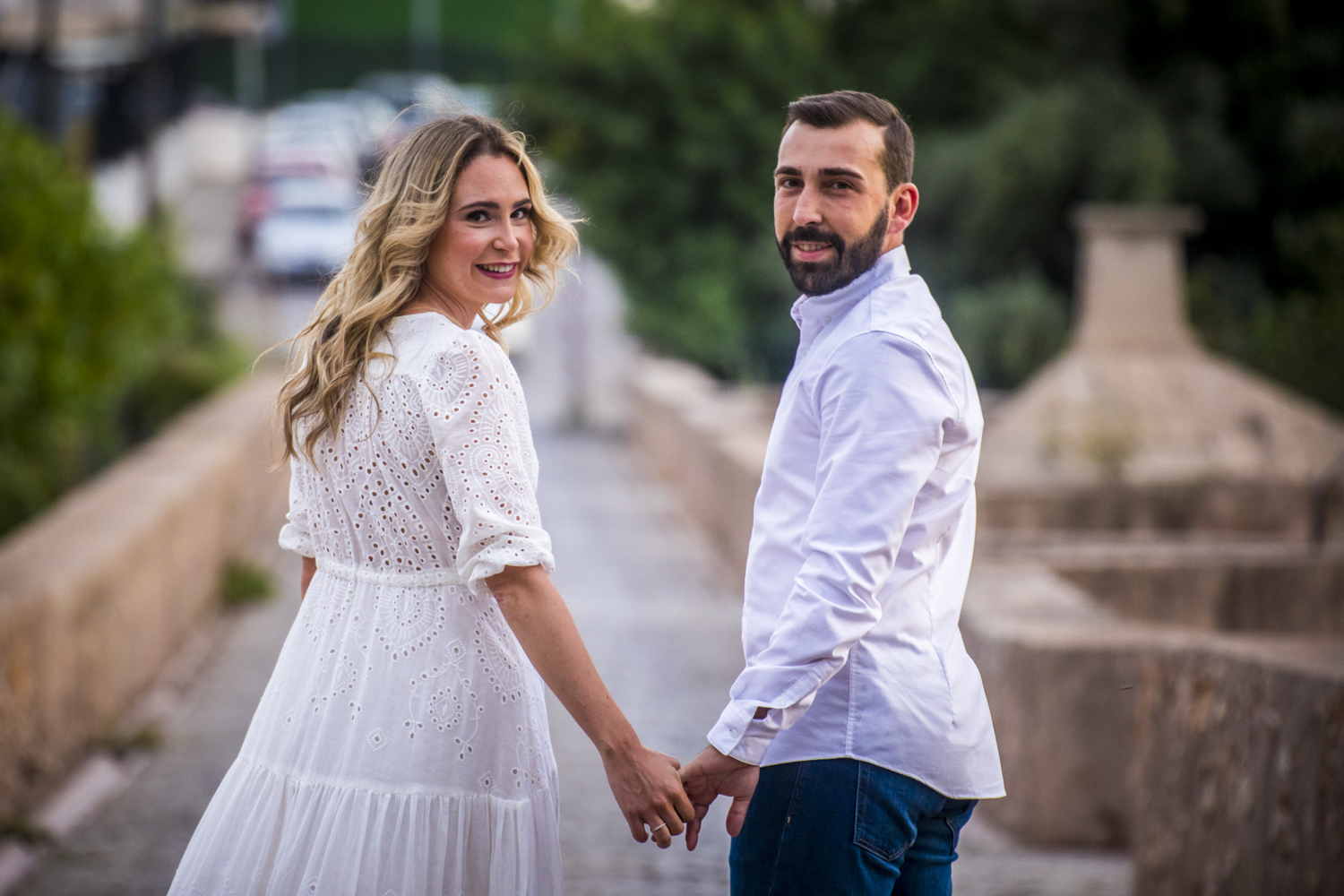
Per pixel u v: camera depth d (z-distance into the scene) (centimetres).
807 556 343
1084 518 1447
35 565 816
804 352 372
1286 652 527
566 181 2588
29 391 1280
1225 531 1473
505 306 404
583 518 1748
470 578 338
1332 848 450
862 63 2895
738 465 1417
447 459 339
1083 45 2784
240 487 1424
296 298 3478
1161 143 2528
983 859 725
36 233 1238
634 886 645
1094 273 1839
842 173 358
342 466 353
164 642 1043
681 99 2553
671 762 341
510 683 354
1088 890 666
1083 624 788
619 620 1223
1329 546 1226
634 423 2502
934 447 343
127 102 3981
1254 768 513
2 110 1314
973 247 2597
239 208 4016
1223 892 537
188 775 813
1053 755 746
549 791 361
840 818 345
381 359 350
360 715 347
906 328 349
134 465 1216
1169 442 1736
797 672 335
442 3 5888
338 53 5934
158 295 1495
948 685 354
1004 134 2575
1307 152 2662
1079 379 1795
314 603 364
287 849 346
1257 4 2670
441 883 342
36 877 652
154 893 632
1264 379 2248
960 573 367
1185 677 585
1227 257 2744
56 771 766
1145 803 630
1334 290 2386
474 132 361
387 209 359
